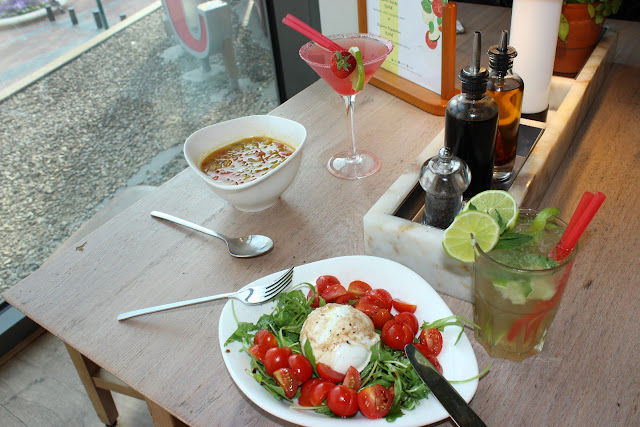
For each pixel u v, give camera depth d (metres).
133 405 1.55
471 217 0.69
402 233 0.84
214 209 1.07
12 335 1.73
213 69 2.46
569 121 1.07
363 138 1.21
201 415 0.71
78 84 2.30
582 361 0.73
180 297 0.88
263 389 0.68
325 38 0.99
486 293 0.69
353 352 0.69
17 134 2.25
